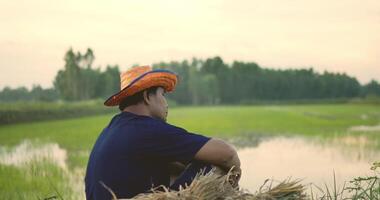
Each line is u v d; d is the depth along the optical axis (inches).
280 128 1298.0
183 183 106.4
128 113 110.6
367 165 594.9
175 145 105.5
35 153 730.2
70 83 3528.5
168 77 111.7
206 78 5083.7
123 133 106.5
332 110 2842.0
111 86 4033.0
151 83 109.3
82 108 2196.1
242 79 5388.8
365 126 1374.3
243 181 482.9
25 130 1275.8
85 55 3563.0
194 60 5698.8
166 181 108.1
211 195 98.1
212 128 1285.7
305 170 562.3
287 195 105.0
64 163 609.0
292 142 921.5
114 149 105.7
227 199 99.1
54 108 1898.4
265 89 5511.8
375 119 1748.3
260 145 875.4
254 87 5442.9
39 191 390.9
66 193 390.6
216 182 99.5
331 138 986.7
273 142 928.3
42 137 1027.9
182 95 5093.5
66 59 3531.0
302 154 727.1
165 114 113.5
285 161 647.8
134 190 105.0
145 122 107.1
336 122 1563.7
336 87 5841.5
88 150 761.6
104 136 111.2
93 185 108.4
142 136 105.2
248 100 5329.7
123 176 104.3
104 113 2486.5
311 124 1460.4
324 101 4857.3
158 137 105.3
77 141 908.6
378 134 1058.7
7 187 409.4
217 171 107.3
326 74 5836.6
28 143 909.8
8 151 780.0
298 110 2849.4
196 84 5054.1
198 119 1752.0
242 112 2506.2
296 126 1374.3
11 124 1578.5
